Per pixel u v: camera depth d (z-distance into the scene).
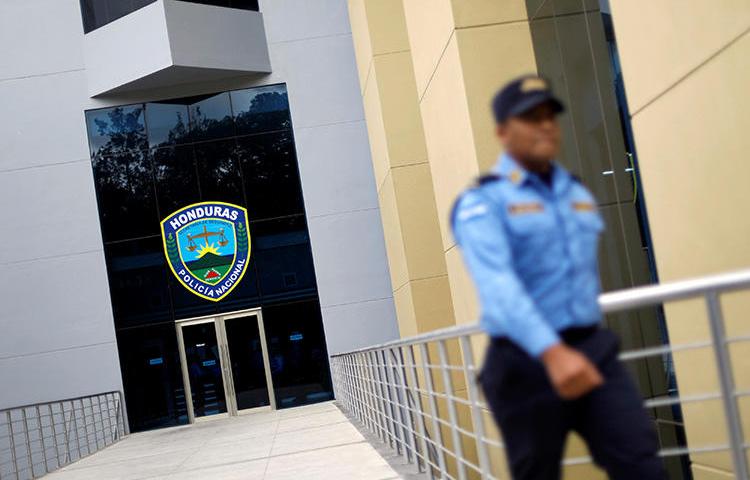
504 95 2.78
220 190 25.83
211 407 25.38
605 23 9.74
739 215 5.71
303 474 10.53
